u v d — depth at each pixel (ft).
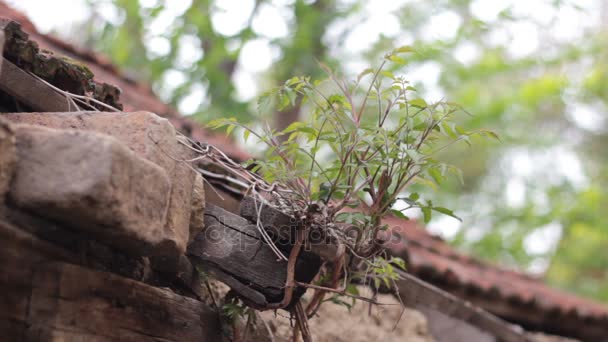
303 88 9.51
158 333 8.57
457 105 9.34
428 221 9.48
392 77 9.37
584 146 46.65
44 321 7.36
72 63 9.39
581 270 42.29
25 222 7.39
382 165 9.30
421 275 15.40
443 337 15.10
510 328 15.80
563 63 43.14
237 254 9.25
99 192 6.95
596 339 18.12
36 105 8.76
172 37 37.17
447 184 41.16
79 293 7.62
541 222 40.81
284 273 9.21
